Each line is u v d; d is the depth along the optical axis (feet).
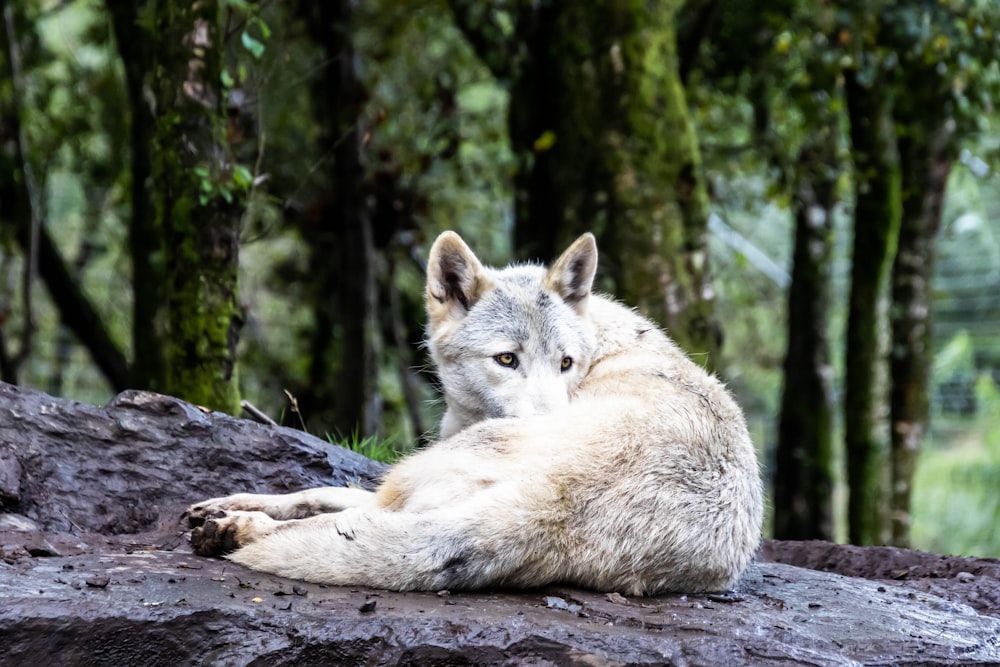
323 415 62.80
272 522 17.74
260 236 31.83
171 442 21.49
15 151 51.13
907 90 52.39
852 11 47.50
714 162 57.77
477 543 16.46
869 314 52.06
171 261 28.17
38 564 15.85
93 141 68.44
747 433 20.94
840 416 91.66
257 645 14.34
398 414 68.90
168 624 14.23
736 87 56.70
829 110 51.26
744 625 16.40
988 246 92.79
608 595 17.19
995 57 48.73
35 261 51.24
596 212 37.55
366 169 55.52
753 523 19.72
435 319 24.41
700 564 18.11
